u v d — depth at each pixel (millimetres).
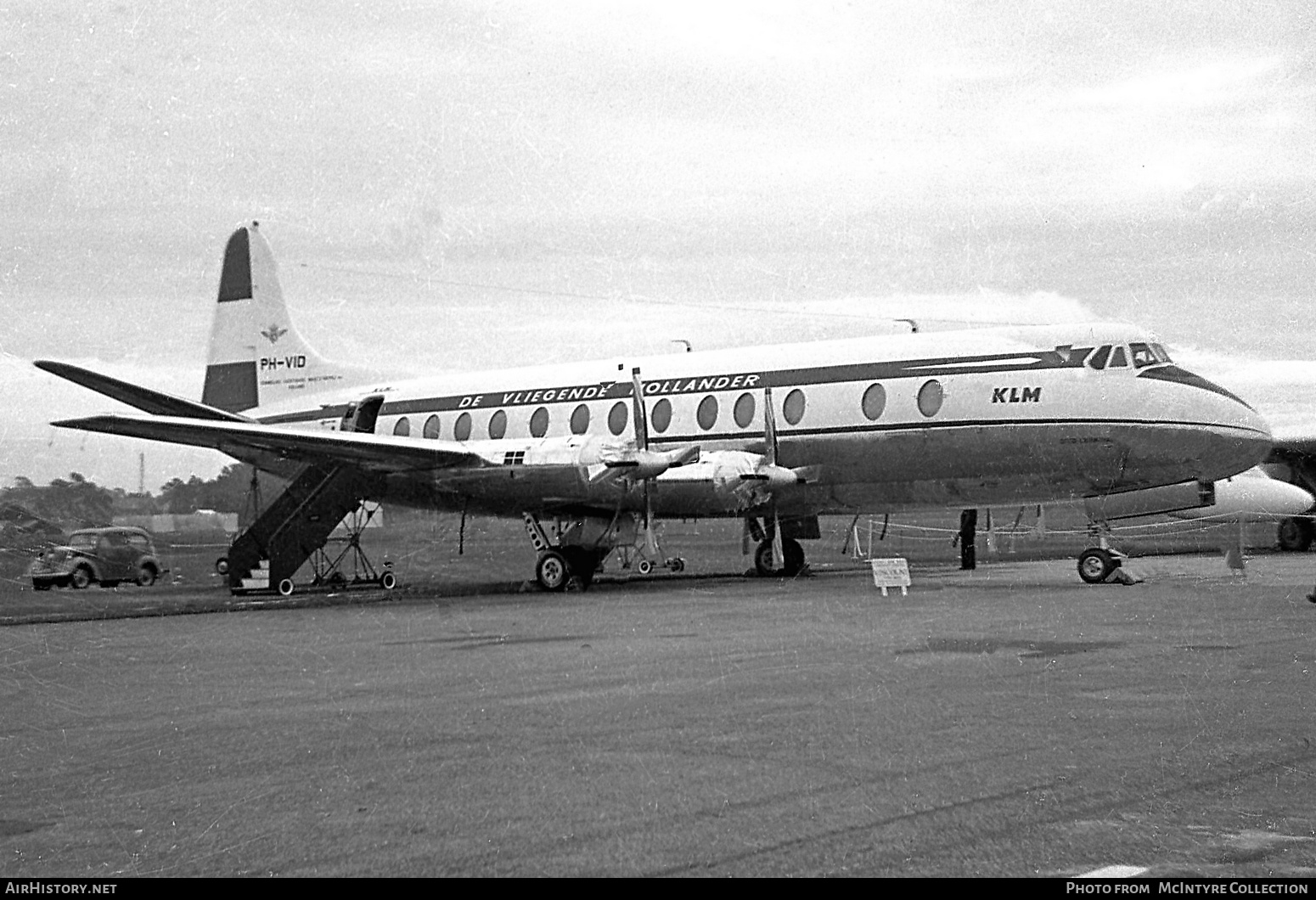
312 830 6355
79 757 8258
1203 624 15508
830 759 7746
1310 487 42844
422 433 33000
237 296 37594
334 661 13344
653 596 22703
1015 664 11844
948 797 6777
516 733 8797
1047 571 31234
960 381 24797
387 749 8336
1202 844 5906
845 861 5695
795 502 27312
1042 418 23766
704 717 9273
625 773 7445
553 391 30953
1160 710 9305
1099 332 23984
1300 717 8969
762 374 27688
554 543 26141
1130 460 23297
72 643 15938
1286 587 22828
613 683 11086
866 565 35719
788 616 17453
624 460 23625
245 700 10664
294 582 30156
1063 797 6754
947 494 25703
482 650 14148
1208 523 39375
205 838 6238
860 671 11539
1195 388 23203
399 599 23781
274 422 36156
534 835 6184
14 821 6621
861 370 26203
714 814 6504
